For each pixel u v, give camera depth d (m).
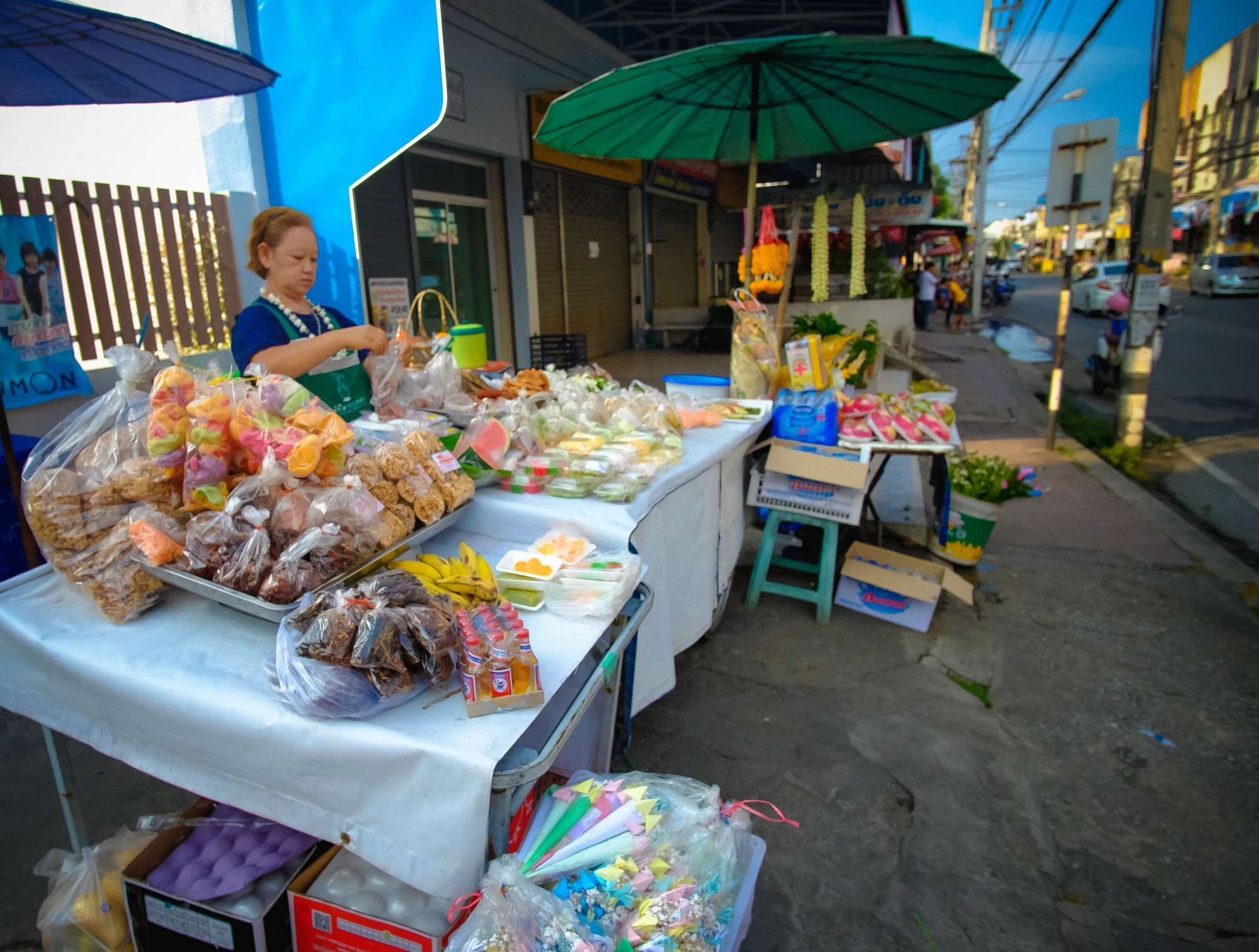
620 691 2.52
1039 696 3.16
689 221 14.73
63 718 1.59
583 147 4.37
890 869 2.25
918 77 3.57
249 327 2.31
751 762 2.71
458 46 7.36
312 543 1.50
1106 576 4.34
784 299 4.18
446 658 1.42
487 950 1.19
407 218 7.32
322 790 1.36
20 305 3.64
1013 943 2.02
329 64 3.92
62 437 1.71
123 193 4.13
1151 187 6.77
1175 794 2.60
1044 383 11.31
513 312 9.27
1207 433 7.89
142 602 1.60
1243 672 3.35
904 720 2.97
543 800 1.61
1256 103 28.25
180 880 1.57
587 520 2.12
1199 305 20.69
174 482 1.69
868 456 3.51
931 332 18.23
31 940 1.91
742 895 1.59
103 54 2.73
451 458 2.04
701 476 3.02
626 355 11.97
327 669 1.30
